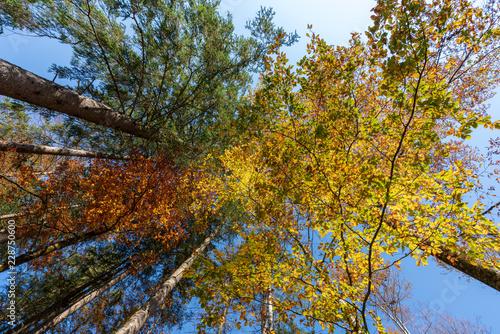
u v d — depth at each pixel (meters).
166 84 6.57
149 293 9.36
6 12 4.73
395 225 2.87
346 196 3.15
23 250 6.84
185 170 6.14
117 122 5.12
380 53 2.19
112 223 6.19
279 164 3.04
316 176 2.86
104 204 5.60
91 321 8.62
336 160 2.71
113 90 6.59
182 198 6.76
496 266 2.91
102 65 6.39
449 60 3.51
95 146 7.35
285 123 3.21
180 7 5.64
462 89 5.17
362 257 3.37
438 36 2.13
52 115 6.34
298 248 3.97
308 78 3.10
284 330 5.80
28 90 3.60
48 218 5.90
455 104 2.05
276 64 3.03
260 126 3.03
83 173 6.79
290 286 3.43
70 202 6.46
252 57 6.09
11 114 7.89
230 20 6.01
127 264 9.23
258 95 3.00
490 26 3.00
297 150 3.11
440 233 2.54
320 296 3.04
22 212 6.43
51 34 5.42
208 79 5.97
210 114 6.54
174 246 8.20
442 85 2.19
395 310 8.11
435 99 1.99
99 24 5.58
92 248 8.76
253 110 3.00
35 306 7.44
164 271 9.78
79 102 4.34
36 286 8.01
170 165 5.89
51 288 7.82
